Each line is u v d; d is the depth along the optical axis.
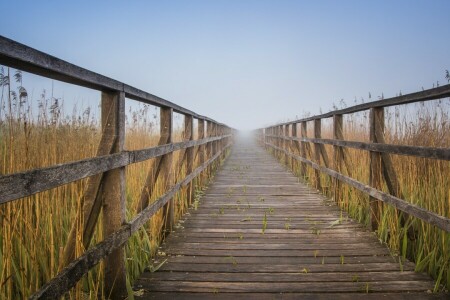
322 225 4.25
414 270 2.88
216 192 6.43
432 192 3.46
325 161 6.01
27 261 2.22
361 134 6.61
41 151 2.82
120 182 2.27
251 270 2.90
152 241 3.23
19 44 1.27
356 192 4.61
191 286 2.61
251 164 11.16
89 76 1.81
